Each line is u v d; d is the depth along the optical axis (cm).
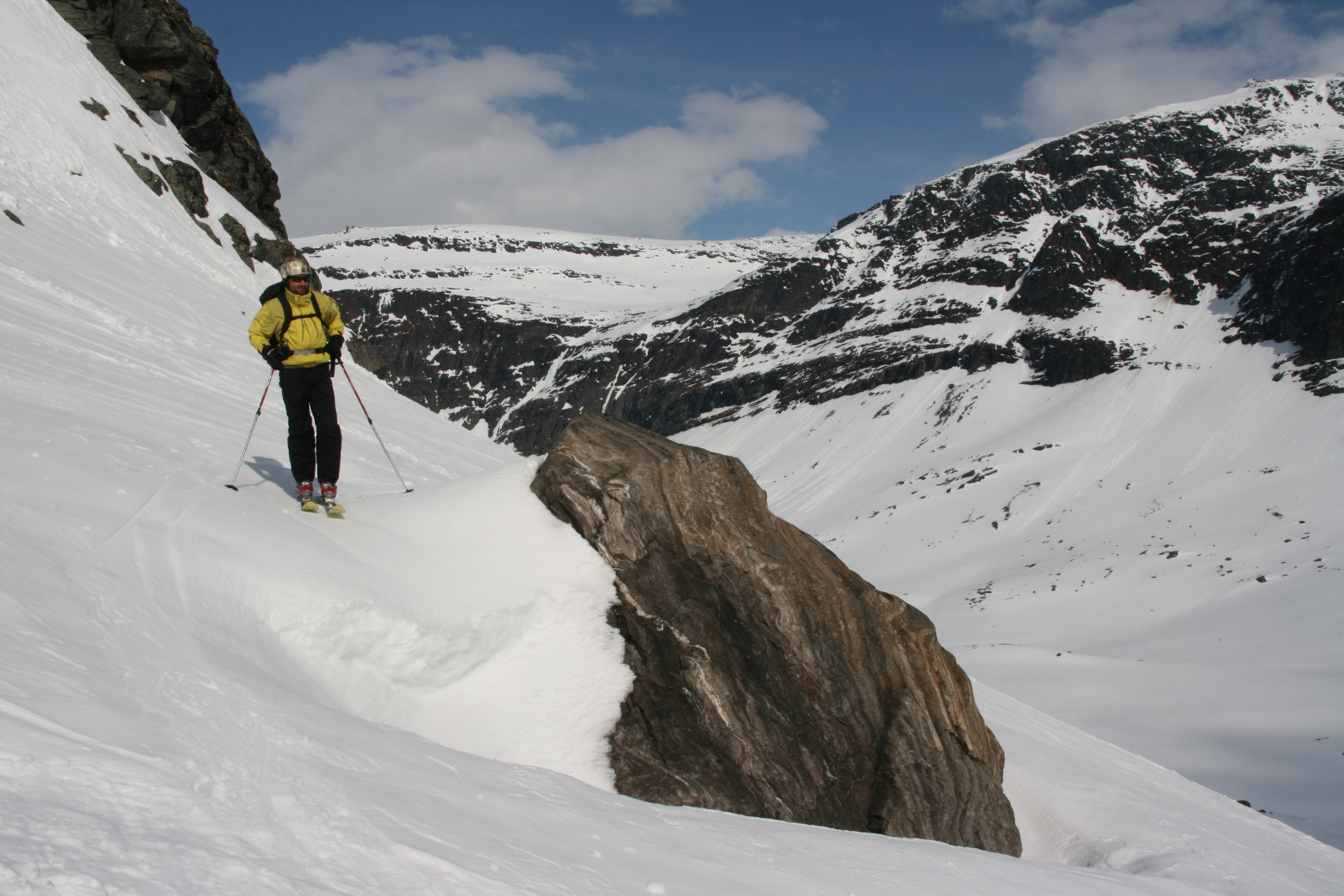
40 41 2572
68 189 2128
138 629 388
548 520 652
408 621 540
